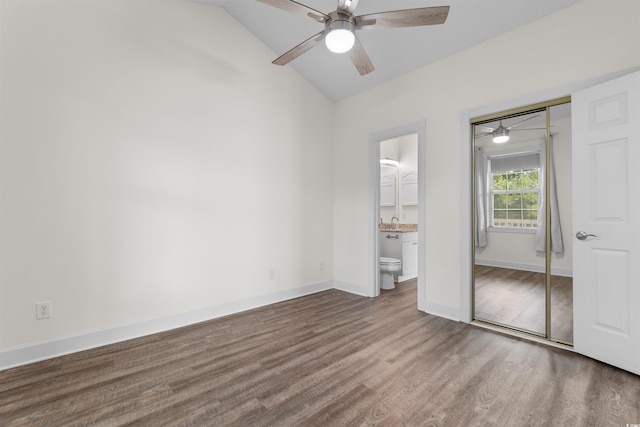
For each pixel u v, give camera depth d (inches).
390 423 56.1
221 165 116.9
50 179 82.1
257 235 128.0
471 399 63.1
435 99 117.0
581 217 81.5
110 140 91.7
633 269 71.6
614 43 78.0
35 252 80.1
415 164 206.7
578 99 81.9
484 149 111.5
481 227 114.1
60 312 83.7
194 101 109.7
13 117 77.0
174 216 104.8
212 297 114.0
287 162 139.2
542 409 59.4
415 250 182.4
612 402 61.3
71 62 85.1
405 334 98.1
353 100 150.4
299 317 114.7
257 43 128.3
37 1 80.3
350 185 152.3
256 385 69.2
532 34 92.3
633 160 71.4
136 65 96.7
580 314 82.3
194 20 110.1
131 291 95.7
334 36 75.0
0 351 75.6
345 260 154.7
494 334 97.6
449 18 98.1
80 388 68.0
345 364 78.7
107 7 91.4
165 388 68.1
